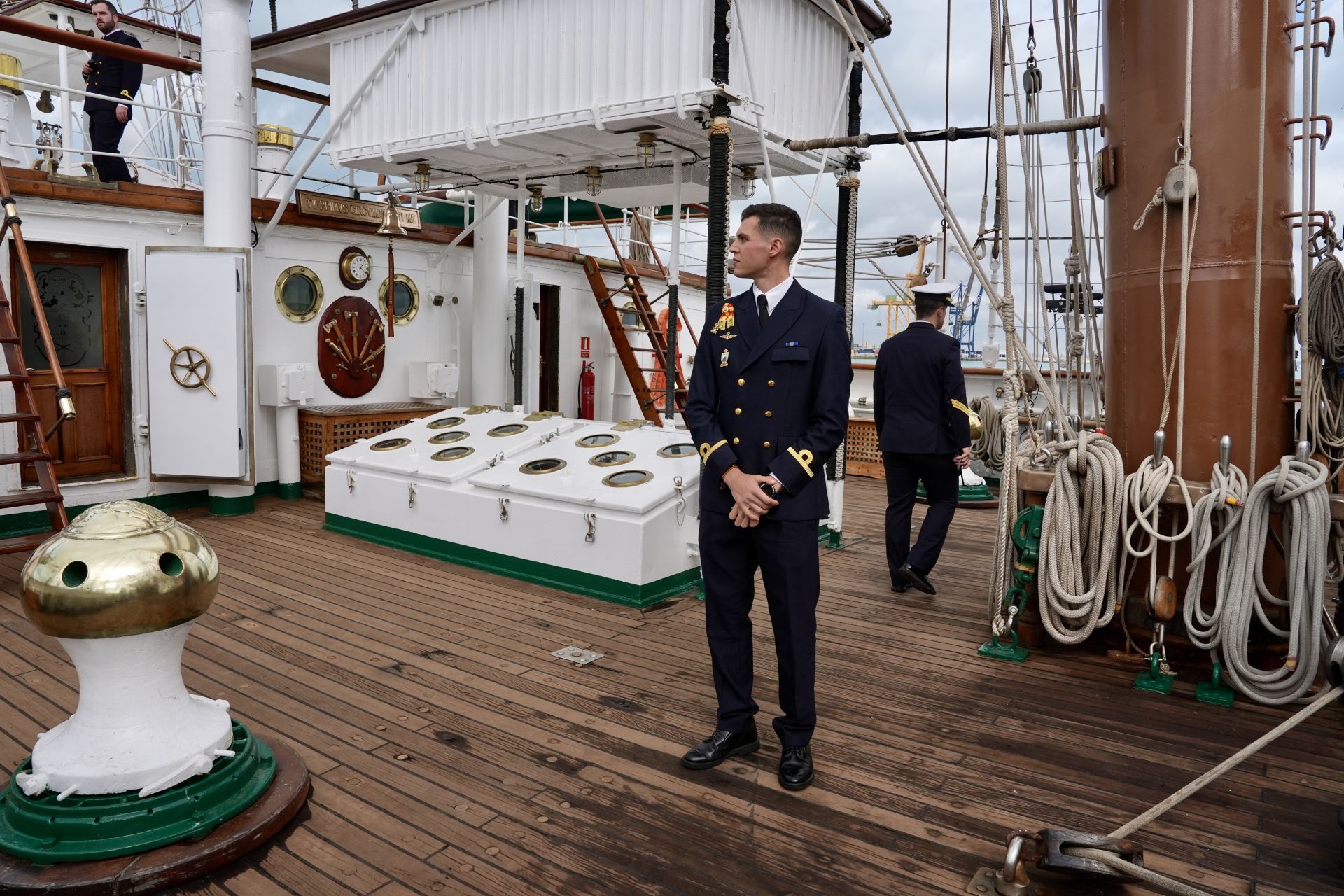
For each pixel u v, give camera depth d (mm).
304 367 7211
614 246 9766
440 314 8711
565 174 6660
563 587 4938
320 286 7609
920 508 7820
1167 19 3631
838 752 3002
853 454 9766
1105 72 3916
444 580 5109
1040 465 4164
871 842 2443
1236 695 3514
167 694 2416
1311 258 3883
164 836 2234
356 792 2662
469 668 3732
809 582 2711
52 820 2211
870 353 15430
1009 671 3807
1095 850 2188
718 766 2877
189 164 7562
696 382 2859
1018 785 2781
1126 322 3867
